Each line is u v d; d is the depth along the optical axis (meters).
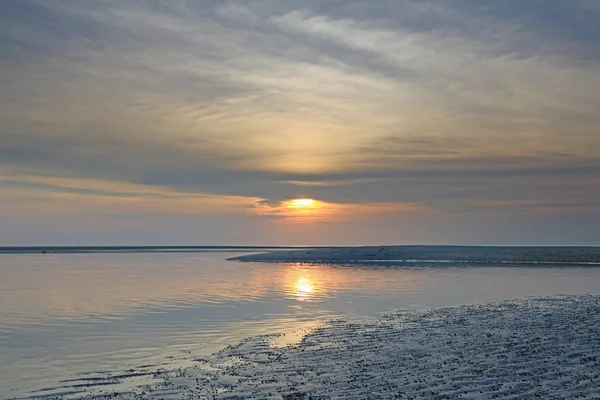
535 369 16.64
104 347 22.52
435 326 25.41
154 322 28.75
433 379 15.94
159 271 72.81
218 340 23.70
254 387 15.85
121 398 15.26
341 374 16.89
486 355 18.77
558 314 27.91
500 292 41.44
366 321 27.78
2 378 17.78
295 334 24.55
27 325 28.11
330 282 52.94
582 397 13.77
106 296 41.25
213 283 52.72
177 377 17.44
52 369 18.92
